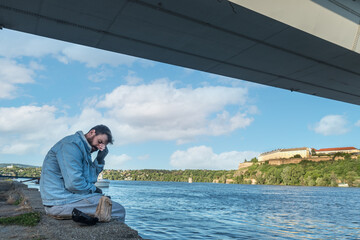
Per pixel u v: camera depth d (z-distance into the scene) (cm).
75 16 628
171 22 664
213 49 807
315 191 12062
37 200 562
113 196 6006
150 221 2050
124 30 696
